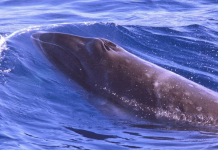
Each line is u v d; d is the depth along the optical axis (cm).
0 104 2839
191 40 5231
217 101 2888
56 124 2719
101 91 3038
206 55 4794
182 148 2380
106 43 3281
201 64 4519
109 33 5216
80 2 7781
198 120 2788
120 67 3059
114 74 3038
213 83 4028
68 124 2748
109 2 7831
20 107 2872
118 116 2909
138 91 2948
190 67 4425
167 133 2670
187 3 7925
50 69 3338
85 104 3045
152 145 2441
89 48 3200
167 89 2930
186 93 2917
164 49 4922
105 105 2991
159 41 5156
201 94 2934
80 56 3184
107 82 3034
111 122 2842
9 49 3769
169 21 6384
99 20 6531
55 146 2372
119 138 2559
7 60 3538
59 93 3150
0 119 2644
